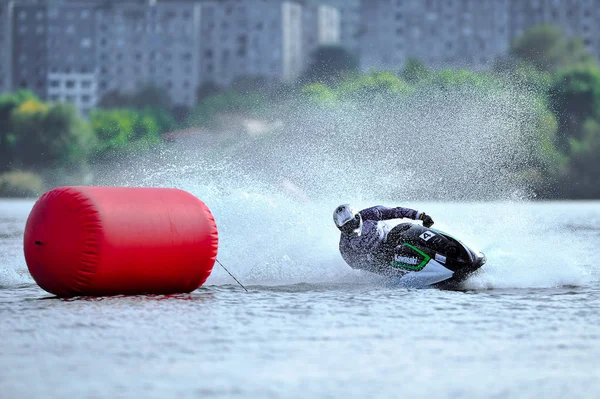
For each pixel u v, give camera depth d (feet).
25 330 96.94
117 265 119.14
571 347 87.66
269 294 125.29
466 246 131.03
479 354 84.48
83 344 89.20
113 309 111.34
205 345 88.58
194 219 124.06
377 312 108.68
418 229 134.00
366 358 82.79
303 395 70.44
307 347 87.61
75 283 119.34
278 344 89.04
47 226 120.16
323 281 139.33
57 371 77.82
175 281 123.54
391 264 133.80
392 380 74.90
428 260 131.34
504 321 101.96
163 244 120.98
